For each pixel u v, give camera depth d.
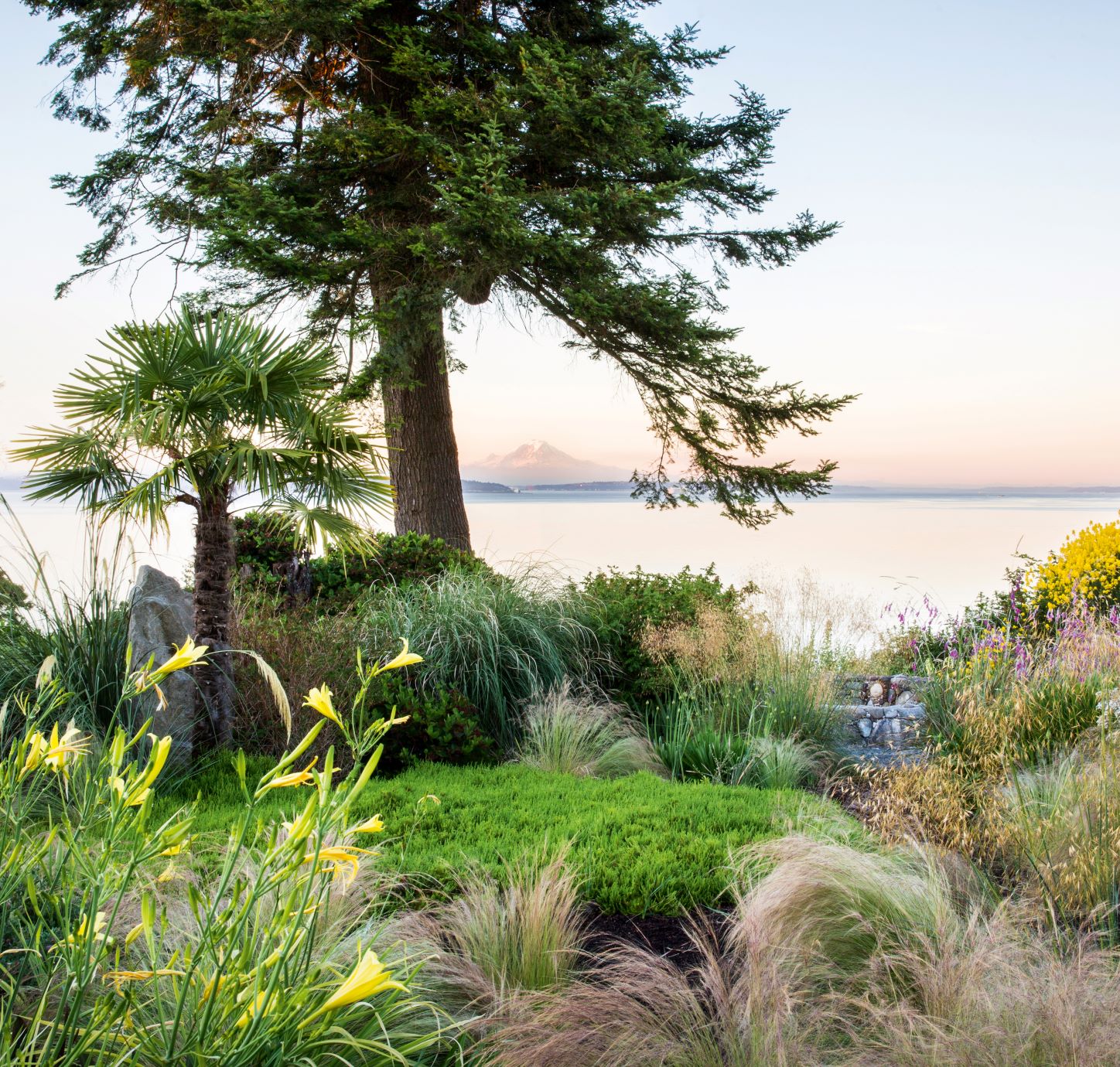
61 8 11.91
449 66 10.59
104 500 5.26
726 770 6.33
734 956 3.24
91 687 5.16
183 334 5.30
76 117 12.75
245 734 5.67
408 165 11.23
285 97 12.49
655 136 11.38
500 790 5.19
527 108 10.70
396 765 5.87
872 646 8.71
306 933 1.77
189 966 1.68
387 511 5.77
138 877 2.26
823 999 2.76
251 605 7.26
